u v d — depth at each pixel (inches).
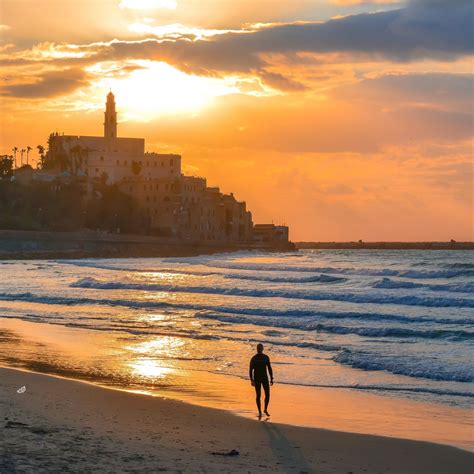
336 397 1488.7
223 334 2468.0
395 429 1214.3
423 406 1406.3
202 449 1010.1
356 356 1935.3
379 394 1518.2
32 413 1173.7
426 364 1813.5
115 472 848.9
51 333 2490.2
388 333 2411.4
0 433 1002.7
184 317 2999.5
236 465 933.8
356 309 3174.2
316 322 2709.2
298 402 1435.8
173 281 5216.5
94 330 2576.3
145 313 3161.9
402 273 5438.0
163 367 1823.3
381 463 997.8
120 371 1756.9
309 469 947.3
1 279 5708.7
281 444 1077.1
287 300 3700.8
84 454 919.0
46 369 1770.4
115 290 4512.8
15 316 3061.0
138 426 1131.3
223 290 4229.8
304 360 1945.1
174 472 872.3
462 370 1737.2
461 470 973.8
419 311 3088.1
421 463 1002.7
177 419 1208.8
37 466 847.1
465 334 2320.4
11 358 1939.0
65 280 5590.6
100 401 1317.7
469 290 3998.5
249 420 1243.2
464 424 1258.0
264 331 2544.3
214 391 1533.0
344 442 1103.6
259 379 1320.1
